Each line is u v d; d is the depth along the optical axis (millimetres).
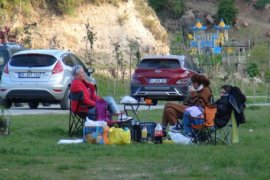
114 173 12758
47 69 27594
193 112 17672
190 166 13523
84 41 57125
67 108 28406
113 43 57281
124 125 17766
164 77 32406
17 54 28156
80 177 12352
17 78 27734
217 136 18125
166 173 12750
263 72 71688
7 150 15117
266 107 36656
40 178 12086
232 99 17797
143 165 13711
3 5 52531
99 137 16984
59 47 55156
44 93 27531
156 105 34688
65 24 56594
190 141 17609
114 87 52844
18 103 31750
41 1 55625
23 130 19281
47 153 15102
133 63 58656
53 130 19391
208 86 18609
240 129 22734
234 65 73562
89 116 18203
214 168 13367
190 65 33688
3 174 12367
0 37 44219
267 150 16188
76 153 15203
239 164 13758
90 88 18750
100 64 56094
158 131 17484
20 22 53500
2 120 18531
